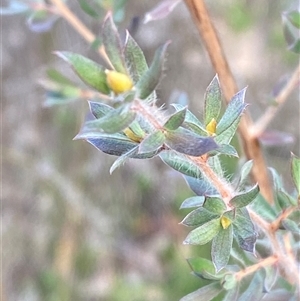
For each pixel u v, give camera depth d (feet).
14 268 2.12
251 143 0.75
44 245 2.13
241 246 0.42
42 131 2.15
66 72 1.94
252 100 1.95
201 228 0.42
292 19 0.65
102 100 0.84
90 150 2.12
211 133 0.41
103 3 0.75
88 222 2.12
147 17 0.67
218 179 0.43
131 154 0.37
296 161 0.48
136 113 0.34
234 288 0.53
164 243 2.03
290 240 0.60
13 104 2.15
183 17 2.02
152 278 1.99
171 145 0.36
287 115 1.96
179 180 2.01
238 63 2.04
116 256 2.08
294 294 0.60
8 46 2.11
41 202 2.15
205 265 0.54
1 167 2.18
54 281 2.07
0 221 2.18
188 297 0.53
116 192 2.12
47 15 0.85
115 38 0.34
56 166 2.15
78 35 1.96
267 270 0.53
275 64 2.01
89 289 2.04
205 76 2.02
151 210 2.08
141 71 0.35
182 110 0.35
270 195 0.75
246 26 2.09
